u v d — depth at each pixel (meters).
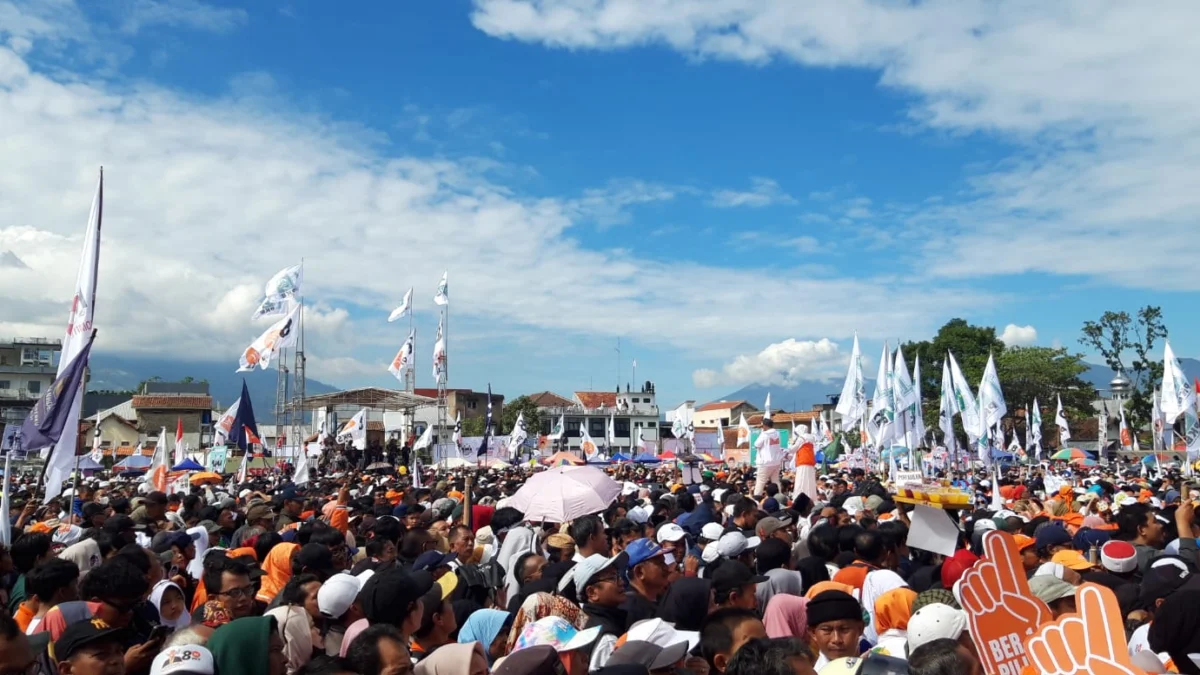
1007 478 36.16
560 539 10.45
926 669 4.71
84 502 20.62
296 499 17.36
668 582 8.38
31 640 6.07
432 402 53.28
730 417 132.00
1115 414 86.50
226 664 5.91
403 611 6.76
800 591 8.91
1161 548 10.98
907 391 26.47
